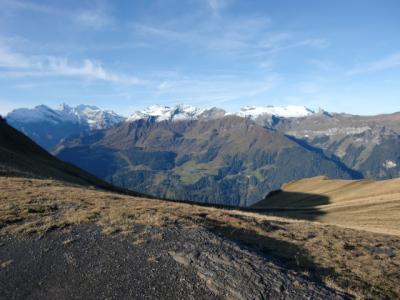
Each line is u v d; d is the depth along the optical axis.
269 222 33.56
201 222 27.28
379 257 27.05
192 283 17.05
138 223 24.52
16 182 41.31
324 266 22.27
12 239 21.36
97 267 18.27
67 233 22.45
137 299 15.80
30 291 16.23
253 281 17.48
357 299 17.89
